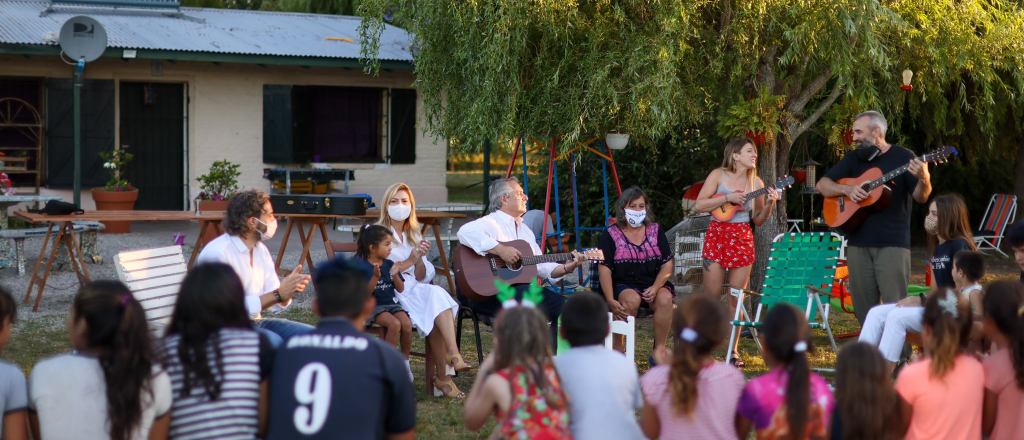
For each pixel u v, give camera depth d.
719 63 6.67
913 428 3.10
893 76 7.23
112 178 12.23
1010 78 8.37
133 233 11.92
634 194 5.65
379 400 2.65
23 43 11.18
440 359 5.13
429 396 5.14
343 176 13.25
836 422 3.02
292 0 19.52
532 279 5.46
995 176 13.60
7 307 2.76
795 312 2.90
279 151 13.63
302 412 2.58
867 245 5.47
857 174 5.57
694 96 7.10
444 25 6.84
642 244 5.68
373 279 4.96
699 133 11.84
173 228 12.55
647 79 6.13
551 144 7.49
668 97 6.18
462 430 4.52
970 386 3.06
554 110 6.77
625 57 6.31
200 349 2.64
